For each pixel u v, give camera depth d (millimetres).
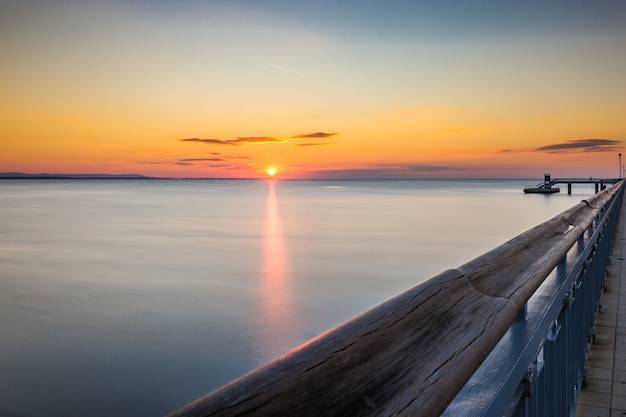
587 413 3379
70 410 14461
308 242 48375
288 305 25781
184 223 70750
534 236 2053
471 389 1199
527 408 1629
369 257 39156
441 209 92062
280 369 630
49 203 126062
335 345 738
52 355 18906
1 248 46594
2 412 14344
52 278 33000
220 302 26484
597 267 5828
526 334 1618
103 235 56156
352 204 113875
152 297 27703
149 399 15266
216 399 530
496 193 178375
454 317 1066
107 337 20922
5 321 23375
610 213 9250
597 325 5465
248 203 124438
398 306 938
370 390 716
